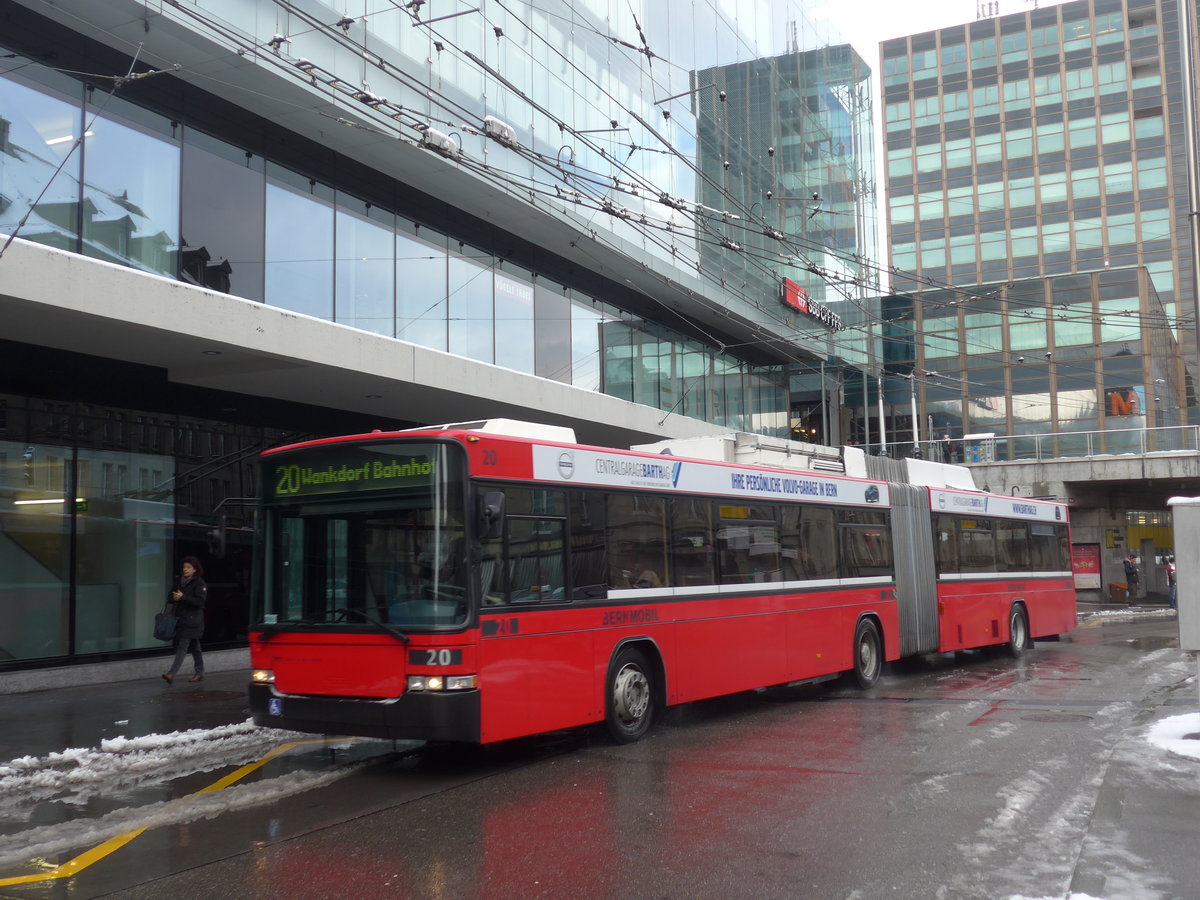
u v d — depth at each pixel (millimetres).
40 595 14438
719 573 11445
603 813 7168
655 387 28031
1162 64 72875
